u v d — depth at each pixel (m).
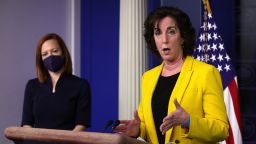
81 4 5.43
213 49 4.26
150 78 2.25
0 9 4.84
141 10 4.60
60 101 3.17
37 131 1.40
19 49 4.96
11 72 4.90
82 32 5.42
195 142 1.99
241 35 4.79
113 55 5.27
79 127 3.16
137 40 4.57
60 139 1.37
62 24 5.37
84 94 3.24
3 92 4.84
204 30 4.29
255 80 4.74
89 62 5.37
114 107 5.24
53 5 5.29
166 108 2.10
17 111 4.94
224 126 1.97
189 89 2.05
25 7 5.04
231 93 4.16
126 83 4.57
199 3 4.64
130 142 1.36
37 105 3.19
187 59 2.16
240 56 4.79
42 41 3.29
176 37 2.14
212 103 2.01
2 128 4.82
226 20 4.77
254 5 4.77
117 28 5.26
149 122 2.15
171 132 2.03
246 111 4.75
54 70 3.22
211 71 2.07
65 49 3.31
